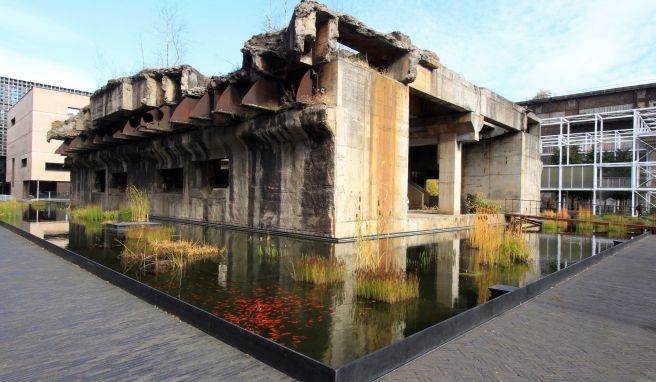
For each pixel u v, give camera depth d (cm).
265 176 1407
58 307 567
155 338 455
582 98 4444
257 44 1321
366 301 598
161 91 1756
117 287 688
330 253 987
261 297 609
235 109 1391
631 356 437
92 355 405
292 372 369
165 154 1955
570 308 621
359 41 1340
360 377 355
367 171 1289
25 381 347
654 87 4016
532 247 1305
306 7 1109
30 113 5131
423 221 1554
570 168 3347
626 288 764
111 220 1741
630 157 3475
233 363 394
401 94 1430
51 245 1049
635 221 2219
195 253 966
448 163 2006
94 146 2422
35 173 5069
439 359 414
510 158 2419
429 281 752
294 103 1234
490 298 632
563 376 382
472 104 1912
